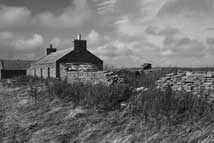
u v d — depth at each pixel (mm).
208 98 8062
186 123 7430
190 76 9320
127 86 11828
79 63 28547
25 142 9102
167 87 9703
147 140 7312
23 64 45844
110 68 17812
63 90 15102
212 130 6555
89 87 13867
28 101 14961
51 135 9344
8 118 12062
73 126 9742
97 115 10156
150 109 8945
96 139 8375
